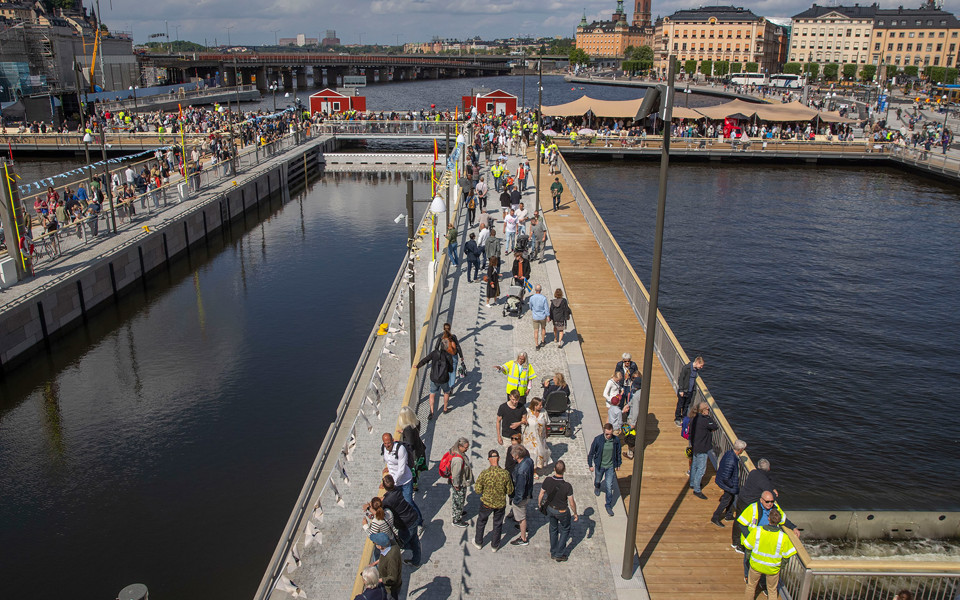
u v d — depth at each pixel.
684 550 13.08
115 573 16.64
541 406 14.70
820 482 21.22
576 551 13.01
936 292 37.38
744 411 25.30
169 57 172.50
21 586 16.23
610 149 73.44
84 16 152.50
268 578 13.89
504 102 82.56
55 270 31.52
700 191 60.88
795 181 65.38
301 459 21.33
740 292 37.03
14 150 72.19
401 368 21.02
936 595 11.27
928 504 20.20
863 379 27.88
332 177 71.56
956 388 27.27
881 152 72.94
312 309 34.66
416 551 12.55
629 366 16.34
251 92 149.25
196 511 18.94
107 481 20.28
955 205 56.00
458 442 13.32
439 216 34.25
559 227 36.09
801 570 11.34
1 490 19.86
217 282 38.84
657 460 15.88
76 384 26.44
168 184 45.06
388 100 169.75
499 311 24.73
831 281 38.81
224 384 26.39
